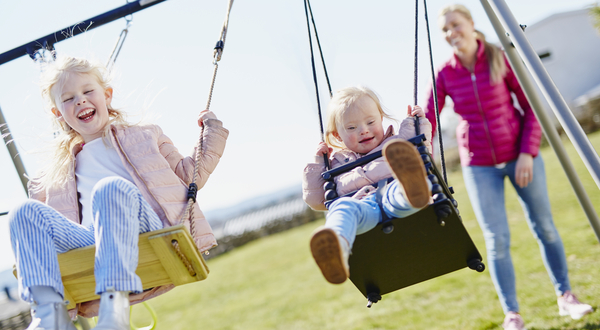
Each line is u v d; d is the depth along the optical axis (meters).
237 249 15.12
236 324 7.02
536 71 2.83
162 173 2.25
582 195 3.09
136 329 2.77
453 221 2.01
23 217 1.94
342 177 2.31
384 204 2.02
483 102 3.21
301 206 18.31
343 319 5.57
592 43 22.16
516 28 2.90
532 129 3.19
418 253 2.19
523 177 3.15
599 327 3.09
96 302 2.27
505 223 3.14
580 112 15.00
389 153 1.67
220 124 2.52
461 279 5.46
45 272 1.88
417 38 2.70
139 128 2.40
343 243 1.73
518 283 4.60
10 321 8.24
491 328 3.70
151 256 1.98
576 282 4.07
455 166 14.56
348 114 2.41
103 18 3.13
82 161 2.37
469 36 3.21
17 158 3.31
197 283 10.92
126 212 1.88
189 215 2.18
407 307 5.08
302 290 7.86
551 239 3.22
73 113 2.28
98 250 1.82
